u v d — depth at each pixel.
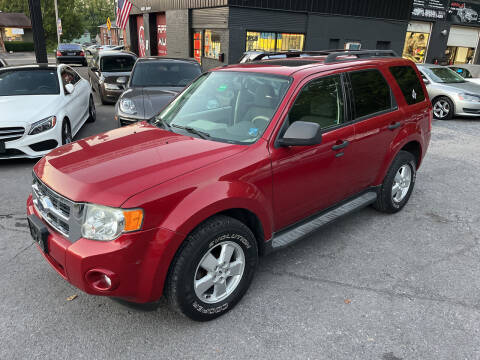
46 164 2.85
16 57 38.94
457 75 11.87
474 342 2.66
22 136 5.77
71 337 2.64
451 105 10.63
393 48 19.53
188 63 8.90
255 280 3.32
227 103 3.41
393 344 2.63
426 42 21.22
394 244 3.97
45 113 6.09
